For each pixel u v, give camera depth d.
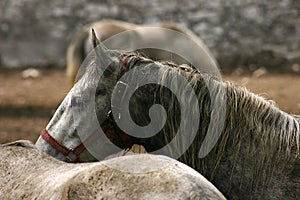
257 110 7.98
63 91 27.97
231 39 32.97
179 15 33.69
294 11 33.84
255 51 32.62
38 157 7.72
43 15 34.31
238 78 30.08
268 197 7.65
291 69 31.45
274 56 32.44
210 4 33.91
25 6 34.53
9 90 28.12
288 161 7.69
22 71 32.31
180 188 6.02
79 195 6.34
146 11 33.94
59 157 8.26
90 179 6.39
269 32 33.25
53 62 33.22
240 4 33.91
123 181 6.23
